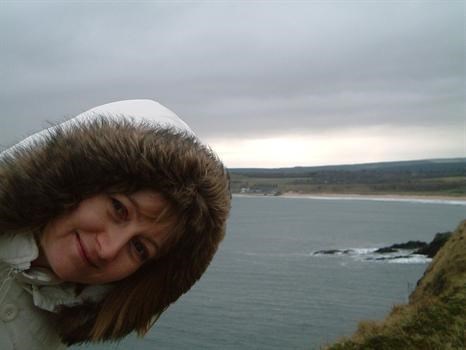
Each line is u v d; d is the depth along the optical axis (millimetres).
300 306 14320
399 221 46844
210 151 795
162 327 12062
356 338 3859
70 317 760
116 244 669
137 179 684
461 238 6570
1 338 700
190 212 725
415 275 19031
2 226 668
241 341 10984
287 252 25719
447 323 3584
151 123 777
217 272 19938
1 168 688
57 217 675
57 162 662
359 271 20078
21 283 707
